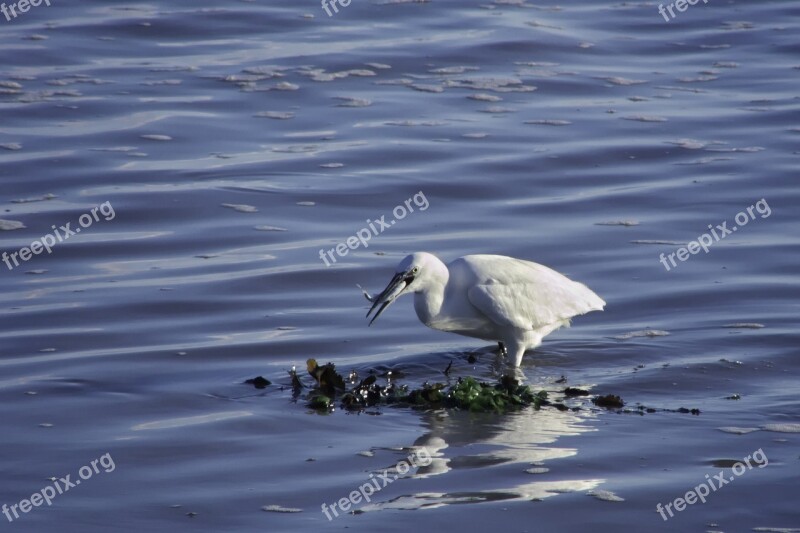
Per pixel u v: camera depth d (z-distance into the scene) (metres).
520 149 19.95
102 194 17.77
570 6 28.31
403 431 11.03
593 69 24.16
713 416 11.38
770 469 10.09
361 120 21.23
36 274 15.13
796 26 27.06
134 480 9.89
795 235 16.67
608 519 9.18
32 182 18.09
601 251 16.17
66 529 9.02
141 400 11.71
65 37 25.16
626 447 10.59
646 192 18.25
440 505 9.39
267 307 14.39
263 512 9.28
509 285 13.17
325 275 15.34
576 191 18.38
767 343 13.35
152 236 16.47
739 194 18.17
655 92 22.95
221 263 15.62
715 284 15.12
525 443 10.71
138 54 24.42
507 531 8.97
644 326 14.05
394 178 18.64
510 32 26.06
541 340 13.66
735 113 21.80
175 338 13.41
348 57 24.28
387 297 12.94
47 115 20.94
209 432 10.93
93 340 13.24
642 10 28.11
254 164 19.12
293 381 12.27
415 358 13.32
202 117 21.16
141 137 20.12
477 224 17.08
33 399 11.64
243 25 26.36
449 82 23.23
